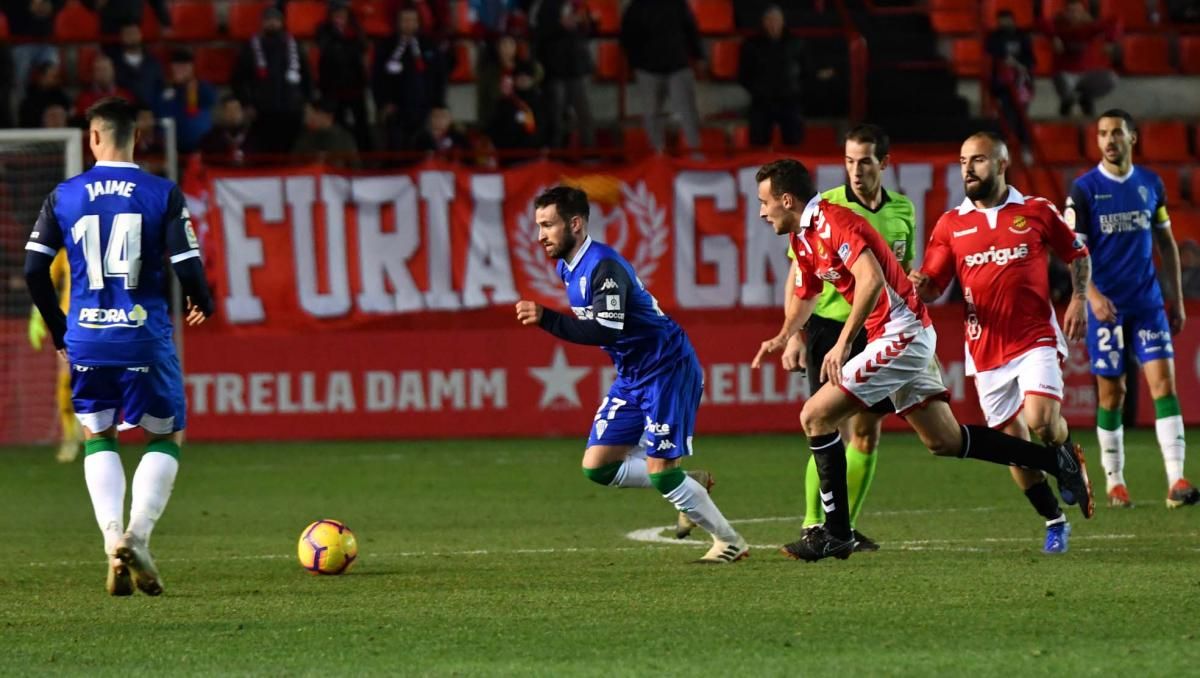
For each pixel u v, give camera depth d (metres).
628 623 22.38
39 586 27.70
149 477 26.23
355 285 63.78
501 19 75.31
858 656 19.61
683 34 70.38
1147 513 37.94
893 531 35.00
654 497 44.16
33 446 63.22
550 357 64.12
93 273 26.00
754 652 19.98
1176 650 19.80
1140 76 85.88
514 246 64.00
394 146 68.25
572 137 71.44
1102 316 38.12
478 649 20.53
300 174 63.53
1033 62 78.31
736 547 29.52
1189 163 70.12
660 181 64.12
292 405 63.47
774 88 70.56
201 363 63.16
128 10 72.94
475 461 54.88
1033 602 23.78
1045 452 29.78
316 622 22.95
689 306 64.25
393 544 34.22
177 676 19.03
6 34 75.69
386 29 78.19
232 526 38.50
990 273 31.09
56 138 59.22
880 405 30.39
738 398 64.31
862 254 27.28
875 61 79.81
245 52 67.44
